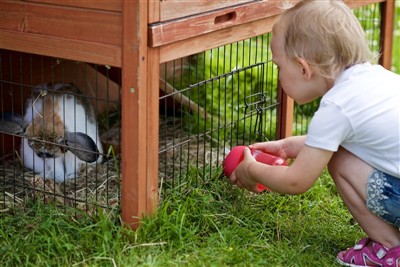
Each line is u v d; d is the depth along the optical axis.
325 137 2.26
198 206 2.67
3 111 3.14
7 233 2.48
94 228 2.47
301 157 2.32
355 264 2.38
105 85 3.77
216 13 2.55
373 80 2.30
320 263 2.37
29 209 2.67
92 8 2.30
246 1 2.73
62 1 2.36
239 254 2.33
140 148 2.35
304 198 2.91
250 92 3.85
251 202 2.83
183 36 2.40
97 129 3.28
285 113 3.30
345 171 2.35
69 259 2.29
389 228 2.35
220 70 4.13
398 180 2.27
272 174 2.42
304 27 2.32
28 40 2.46
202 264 2.24
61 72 3.40
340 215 2.79
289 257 2.37
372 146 2.27
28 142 2.96
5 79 3.14
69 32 2.38
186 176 2.94
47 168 3.08
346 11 2.36
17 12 2.46
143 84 2.30
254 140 3.54
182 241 2.40
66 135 2.90
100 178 3.05
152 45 2.28
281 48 2.40
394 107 2.26
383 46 4.05
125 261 2.25
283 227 2.63
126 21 2.25
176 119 3.81
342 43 2.30
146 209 2.44
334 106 2.26
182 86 3.98
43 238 2.38
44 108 3.02
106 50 2.32
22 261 2.31
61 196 2.69
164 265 2.24
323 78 2.36
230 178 2.72
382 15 4.01
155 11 2.28
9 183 2.97
